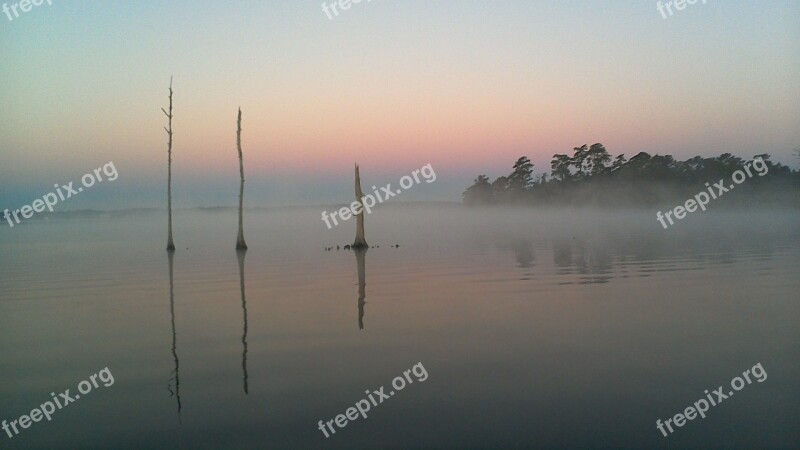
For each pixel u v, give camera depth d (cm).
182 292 1728
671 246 2992
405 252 3011
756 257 2370
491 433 643
